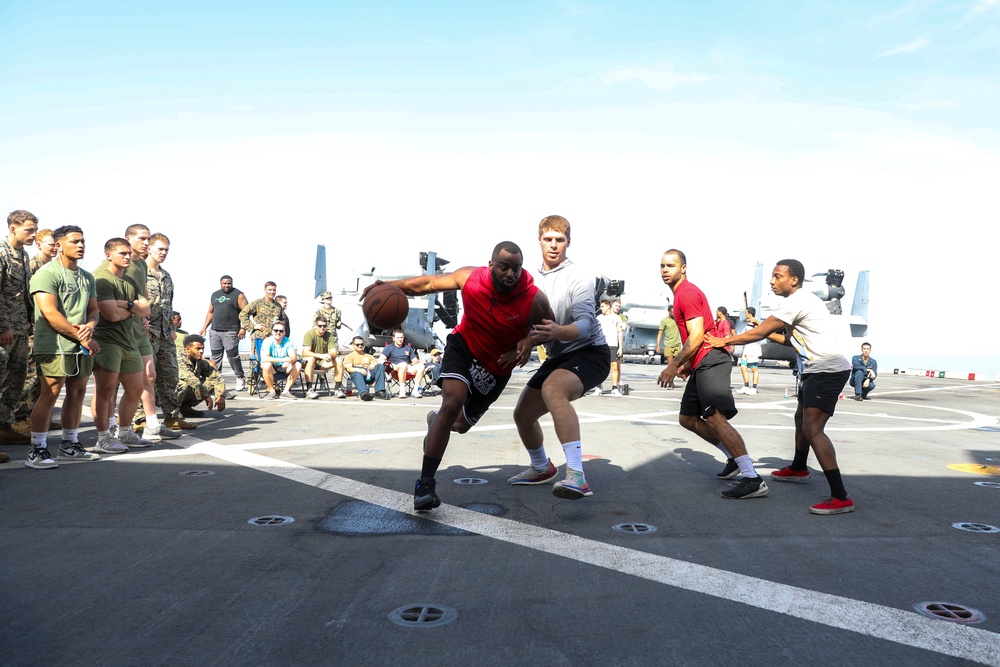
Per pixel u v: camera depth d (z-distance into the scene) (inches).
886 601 106.4
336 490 180.1
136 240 240.2
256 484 186.1
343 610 99.7
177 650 85.7
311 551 127.9
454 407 157.5
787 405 493.0
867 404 526.3
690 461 238.8
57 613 97.1
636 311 1317.7
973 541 140.9
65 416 218.7
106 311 226.4
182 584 109.5
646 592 109.0
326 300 507.8
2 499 166.9
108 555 124.0
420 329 889.5
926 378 1098.1
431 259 967.6
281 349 478.0
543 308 161.0
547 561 124.3
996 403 570.3
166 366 283.1
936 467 232.5
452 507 164.7
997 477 214.4
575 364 169.5
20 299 242.1
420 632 92.3
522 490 185.8
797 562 125.6
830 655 87.2
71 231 206.8
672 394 563.5
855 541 140.2
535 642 89.6
